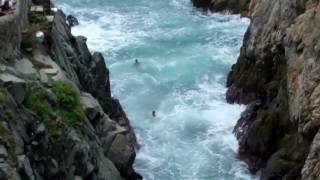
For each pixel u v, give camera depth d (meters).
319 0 47.94
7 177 31.14
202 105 57.75
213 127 54.53
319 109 43.66
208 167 49.50
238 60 60.03
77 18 74.25
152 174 48.38
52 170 34.44
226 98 58.59
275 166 46.00
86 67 47.81
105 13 76.44
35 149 34.06
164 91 59.72
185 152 51.25
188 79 61.78
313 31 47.06
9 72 35.81
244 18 75.12
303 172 41.12
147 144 51.94
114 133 41.97
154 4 79.94
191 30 71.88
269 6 57.31
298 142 45.62
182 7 79.06
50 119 35.44
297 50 49.00
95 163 37.53
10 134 32.84
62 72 39.53
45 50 40.72
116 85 59.91
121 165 41.78
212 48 67.50
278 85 53.19
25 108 34.84
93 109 40.94
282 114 49.50
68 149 35.56
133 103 57.59
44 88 36.56
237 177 48.38
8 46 37.06
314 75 45.09
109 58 64.62
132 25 73.12
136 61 63.69
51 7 46.34
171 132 53.78
